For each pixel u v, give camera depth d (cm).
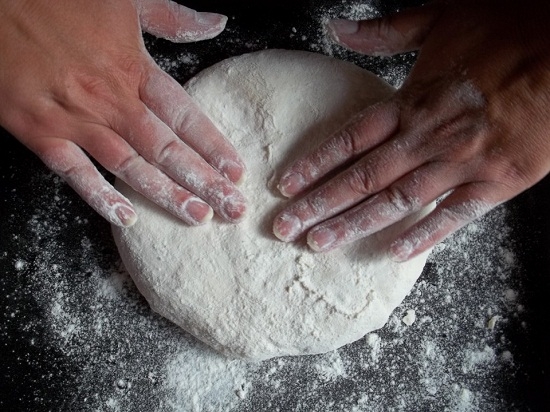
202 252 38
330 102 39
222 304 38
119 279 42
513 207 45
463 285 44
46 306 42
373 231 35
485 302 44
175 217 38
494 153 33
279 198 38
